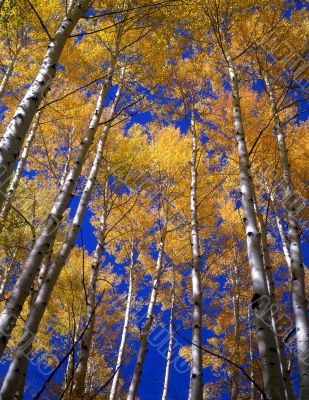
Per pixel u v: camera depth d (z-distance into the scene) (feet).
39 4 25.45
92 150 28.58
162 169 29.71
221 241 32.09
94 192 31.14
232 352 30.35
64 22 12.39
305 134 25.94
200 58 25.20
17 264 29.22
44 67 11.28
